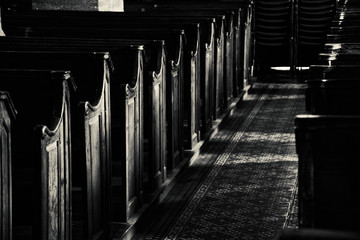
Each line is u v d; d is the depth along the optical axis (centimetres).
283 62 1540
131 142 581
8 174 388
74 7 1127
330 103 416
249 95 1247
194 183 722
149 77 634
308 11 1485
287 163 798
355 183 293
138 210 604
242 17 1249
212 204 653
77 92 571
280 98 1213
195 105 839
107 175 533
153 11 1184
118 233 548
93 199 499
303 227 311
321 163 296
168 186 694
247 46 1280
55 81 448
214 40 946
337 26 831
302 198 318
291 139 915
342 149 294
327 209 296
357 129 291
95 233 507
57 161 435
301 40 1503
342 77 507
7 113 383
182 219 611
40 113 499
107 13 958
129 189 579
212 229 584
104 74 532
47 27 804
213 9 1135
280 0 1476
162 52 680
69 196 461
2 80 500
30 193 511
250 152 849
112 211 584
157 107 662
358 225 294
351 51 636
